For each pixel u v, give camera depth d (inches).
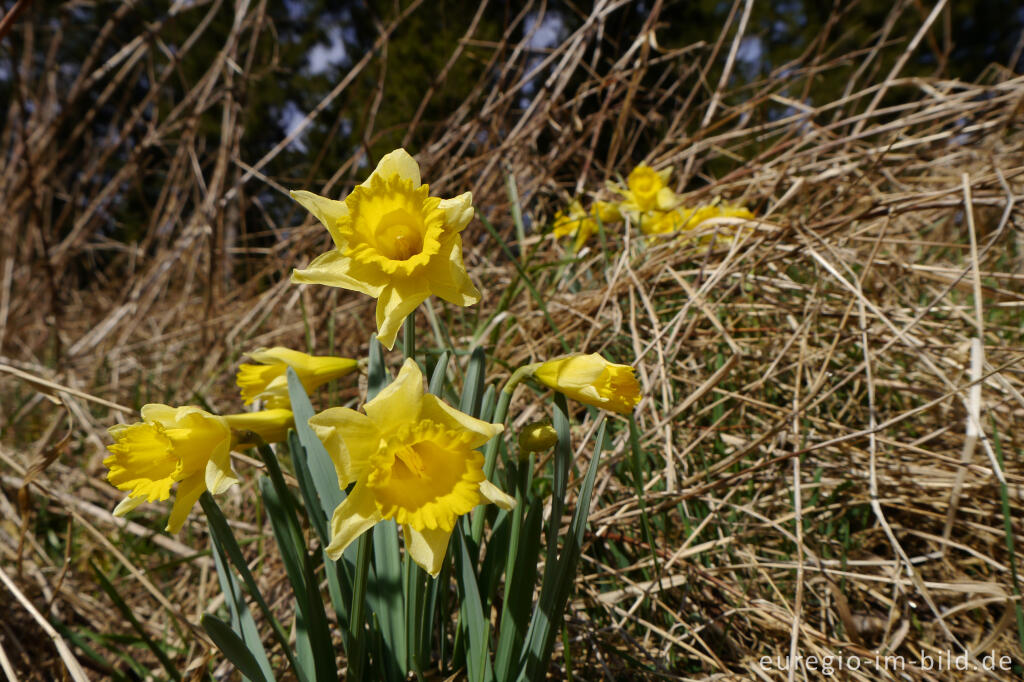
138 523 20.2
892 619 13.3
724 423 18.6
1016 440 16.1
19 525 19.4
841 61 28.6
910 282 21.2
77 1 31.8
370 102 31.4
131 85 32.9
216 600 16.1
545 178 28.6
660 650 13.6
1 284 35.9
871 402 15.2
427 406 9.3
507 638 10.1
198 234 34.0
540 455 17.2
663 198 24.6
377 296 9.9
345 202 10.1
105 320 35.7
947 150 25.6
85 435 25.4
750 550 15.0
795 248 19.3
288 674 13.2
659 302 22.5
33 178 29.1
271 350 10.5
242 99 31.6
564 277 25.3
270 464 9.8
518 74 30.1
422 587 9.9
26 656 14.4
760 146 30.1
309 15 65.4
